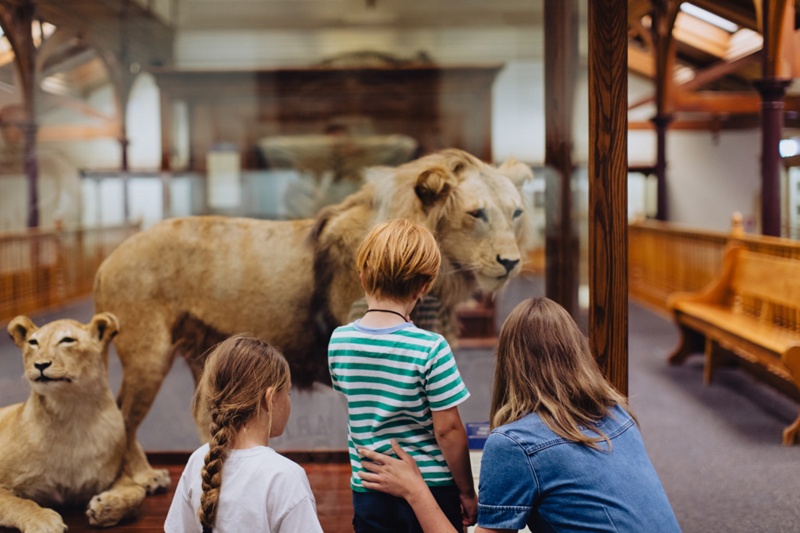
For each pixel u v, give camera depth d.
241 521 1.52
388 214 3.04
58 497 2.74
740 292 5.52
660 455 3.76
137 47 4.82
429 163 3.08
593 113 2.40
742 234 6.28
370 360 1.76
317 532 1.55
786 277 4.67
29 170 4.11
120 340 3.06
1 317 3.13
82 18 4.27
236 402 1.58
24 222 4.03
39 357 2.58
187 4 5.05
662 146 11.52
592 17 2.38
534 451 1.55
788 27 4.83
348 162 4.83
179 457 3.01
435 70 4.82
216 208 4.56
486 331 3.00
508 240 3.02
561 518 1.52
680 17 8.63
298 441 3.07
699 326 5.42
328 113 5.12
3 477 2.65
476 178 3.04
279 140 5.02
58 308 3.23
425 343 1.73
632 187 15.80
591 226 2.43
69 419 2.68
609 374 2.45
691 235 7.64
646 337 7.00
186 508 1.62
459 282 3.01
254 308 3.08
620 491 1.52
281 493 1.54
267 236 3.11
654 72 11.27
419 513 1.71
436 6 4.76
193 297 3.10
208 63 5.14
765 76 4.95
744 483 3.33
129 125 4.88
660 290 8.78
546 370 1.63
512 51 4.10
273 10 5.15
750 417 4.45
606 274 2.43
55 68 4.47
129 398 3.04
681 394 5.02
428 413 1.76
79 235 3.86
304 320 3.07
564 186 2.96
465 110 4.66
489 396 2.93
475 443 2.70
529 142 3.98
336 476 2.99
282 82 5.19
